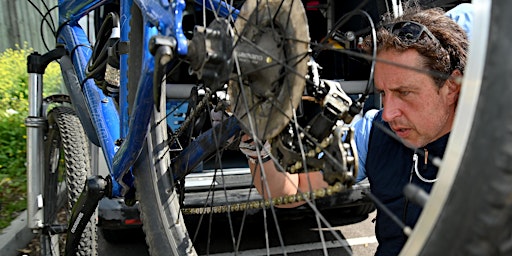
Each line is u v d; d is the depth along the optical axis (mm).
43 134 2328
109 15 1674
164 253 1252
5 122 4793
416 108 1181
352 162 806
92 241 2162
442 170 554
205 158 1327
